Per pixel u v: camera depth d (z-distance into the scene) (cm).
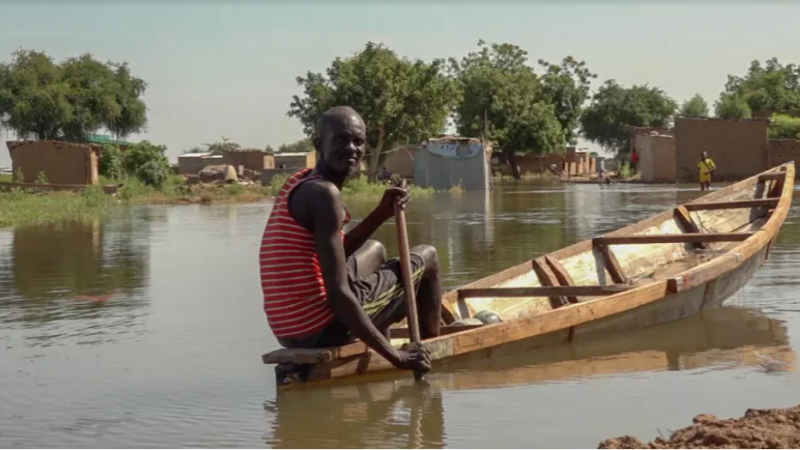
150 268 1166
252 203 3136
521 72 6309
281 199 536
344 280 516
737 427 405
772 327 708
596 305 654
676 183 3959
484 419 477
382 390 543
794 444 379
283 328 543
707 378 552
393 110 4053
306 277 530
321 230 513
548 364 602
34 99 5741
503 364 604
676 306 739
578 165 7025
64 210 2552
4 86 5800
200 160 5816
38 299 917
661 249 951
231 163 5672
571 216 1948
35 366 622
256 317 796
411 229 1667
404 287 553
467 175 3978
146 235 1720
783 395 505
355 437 453
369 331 519
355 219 2016
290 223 529
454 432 456
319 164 545
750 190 1075
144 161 4706
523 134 6066
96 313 828
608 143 8538
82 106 5953
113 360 636
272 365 615
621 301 671
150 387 560
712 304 781
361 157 545
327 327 542
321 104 4147
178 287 985
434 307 592
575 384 547
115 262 1244
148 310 839
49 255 1354
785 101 6825
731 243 1005
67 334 733
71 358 645
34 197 3050
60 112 5788
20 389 560
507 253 1215
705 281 734
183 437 460
